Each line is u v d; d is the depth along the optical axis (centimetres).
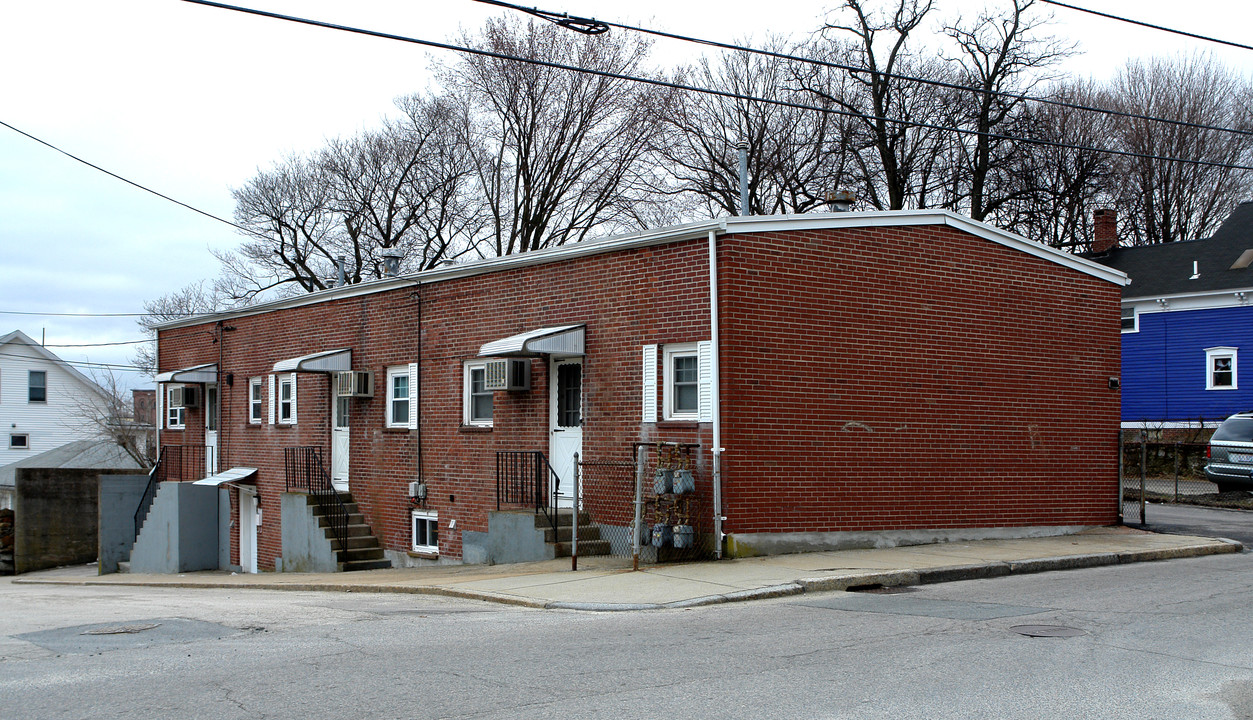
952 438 1540
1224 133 4500
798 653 785
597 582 1203
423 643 860
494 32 3694
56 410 4841
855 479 1434
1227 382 3497
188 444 2622
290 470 2198
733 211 3738
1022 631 871
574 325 1560
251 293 4169
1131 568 1355
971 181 3706
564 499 1590
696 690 668
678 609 1034
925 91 3619
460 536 1756
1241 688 671
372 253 4044
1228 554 1536
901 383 1488
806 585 1131
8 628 1037
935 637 847
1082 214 4178
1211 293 3509
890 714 607
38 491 2844
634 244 1456
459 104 3847
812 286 1408
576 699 647
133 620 1073
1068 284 1702
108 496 2573
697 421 1371
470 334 1767
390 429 1942
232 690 685
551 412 1614
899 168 3662
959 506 1541
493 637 886
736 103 3691
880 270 1475
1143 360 3719
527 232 3816
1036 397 1648
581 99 3738
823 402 1410
